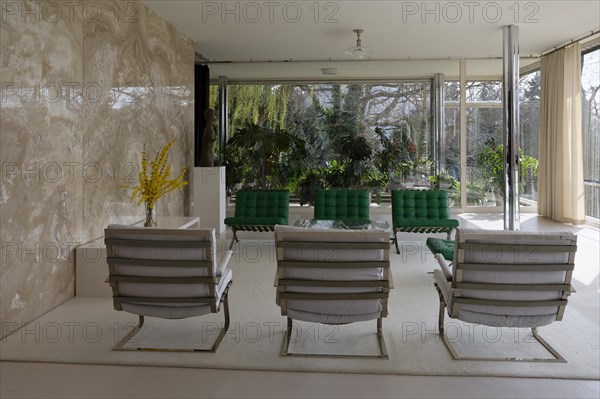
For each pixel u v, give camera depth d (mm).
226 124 10484
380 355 3596
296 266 3508
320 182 10344
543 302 3461
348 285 3514
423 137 10336
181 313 3693
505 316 3527
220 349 3707
